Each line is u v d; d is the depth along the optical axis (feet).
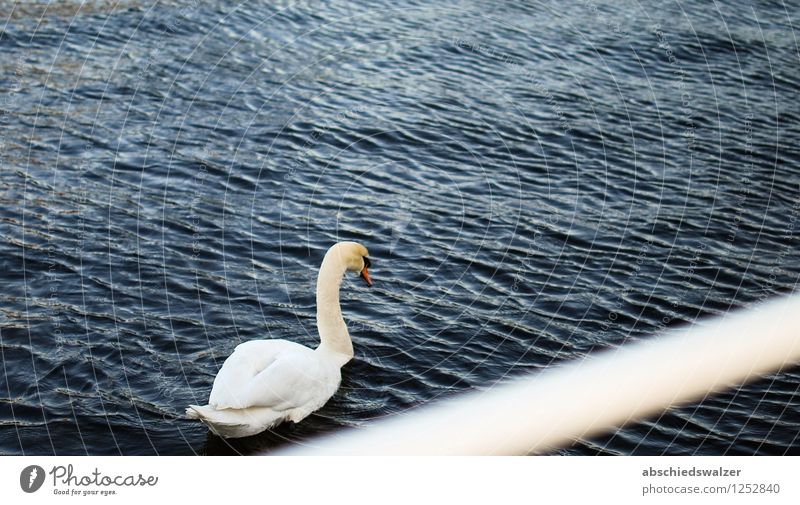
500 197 41.14
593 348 31.55
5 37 51.34
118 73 49.08
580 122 47.93
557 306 33.78
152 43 52.34
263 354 26.96
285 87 49.11
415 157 43.83
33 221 36.63
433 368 30.12
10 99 45.73
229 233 37.19
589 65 54.08
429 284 34.68
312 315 32.76
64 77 48.29
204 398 28.04
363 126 45.96
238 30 54.34
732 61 56.24
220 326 31.60
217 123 45.39
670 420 28.22
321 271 29.55
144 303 32.45
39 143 42.45
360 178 41.91
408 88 49.88
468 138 45.65
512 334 32.09
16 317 30.99
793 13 63.57
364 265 30.25
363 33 55.26
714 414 28.58
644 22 60.34
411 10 58.80
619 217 40.19
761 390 29.73
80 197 38.75
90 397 27.78
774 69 55.62
